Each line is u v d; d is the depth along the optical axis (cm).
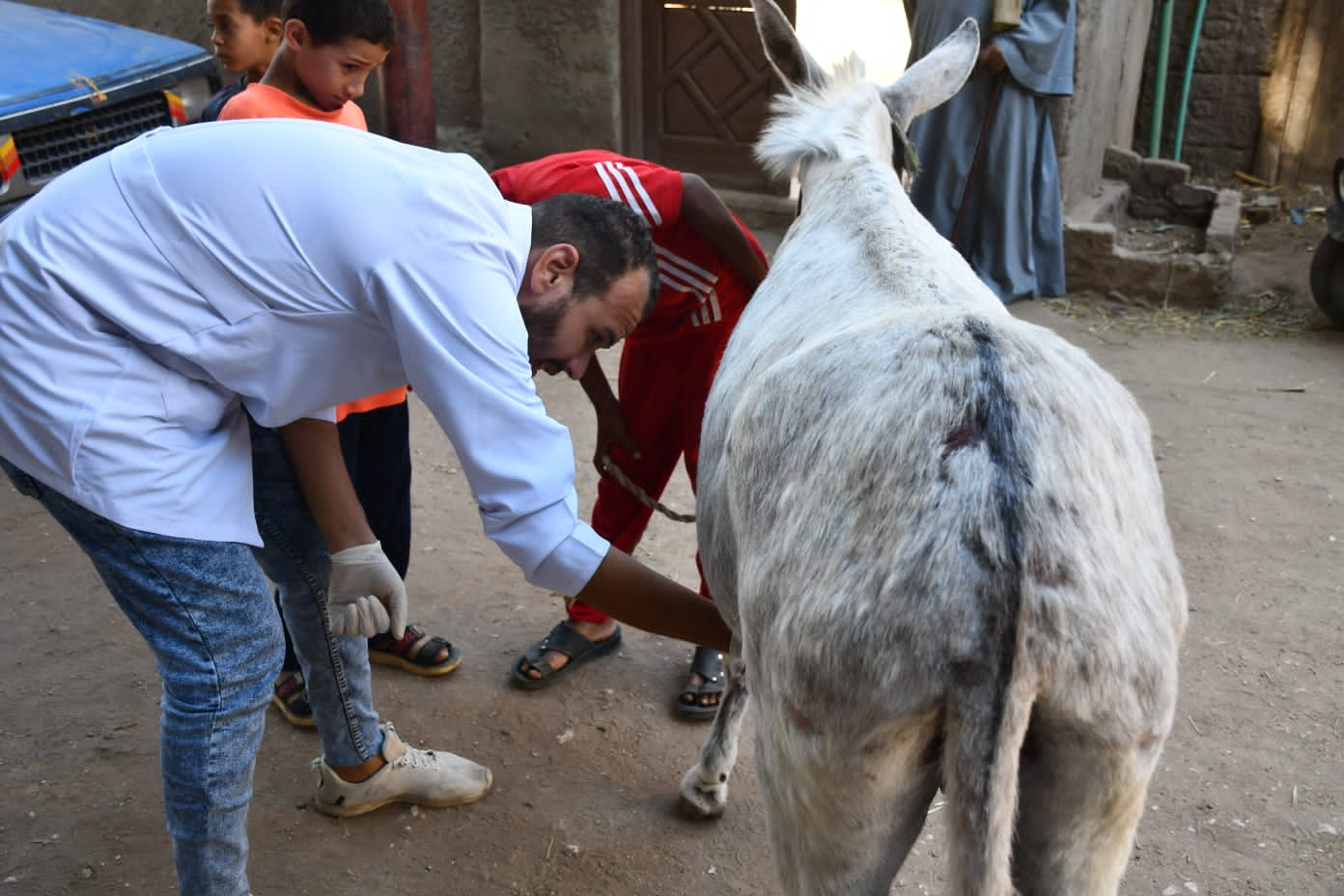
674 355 299
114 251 179
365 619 214
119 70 459
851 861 165
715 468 213
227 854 214
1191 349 562
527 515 183
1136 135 820
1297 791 289
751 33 690
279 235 179
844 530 153
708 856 279
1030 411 153
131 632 361
